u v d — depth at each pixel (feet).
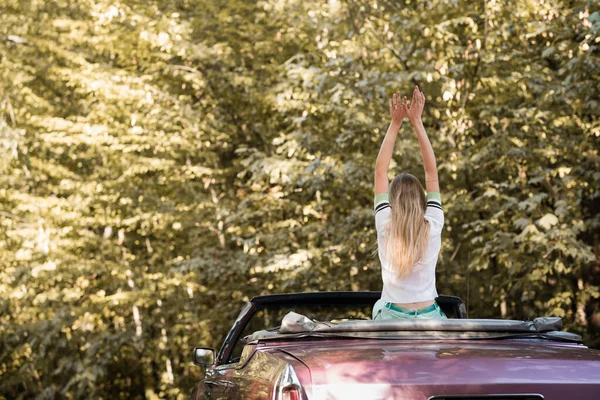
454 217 61.72
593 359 14.98
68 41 76.23
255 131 78.33
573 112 54.95
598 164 53.62
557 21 51.29
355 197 66.13
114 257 86.63
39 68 78.89
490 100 57.41
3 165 76.95
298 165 61.93
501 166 56.49
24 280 81.46
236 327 21.95
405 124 59.47
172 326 91.25
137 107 72.28
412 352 14.94
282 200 70.08
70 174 82.28
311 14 61.00
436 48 56.13
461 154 56.75
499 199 56.08
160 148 73.41
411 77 55.16
